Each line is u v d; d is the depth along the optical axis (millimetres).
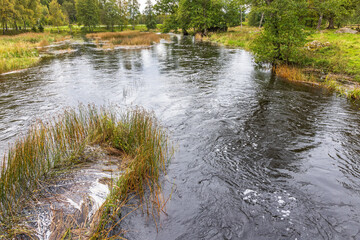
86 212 3568
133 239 3328
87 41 42969
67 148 5266
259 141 6527
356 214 3936
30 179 4172
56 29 72750
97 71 16141
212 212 3955
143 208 3932
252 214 3926
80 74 15242
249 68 16844
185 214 3891
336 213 3953
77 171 4625
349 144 6336
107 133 6027
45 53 25953
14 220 3277
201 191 4477
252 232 3572
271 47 14977
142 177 4645
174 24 56938
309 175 5020
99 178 4453
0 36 47094
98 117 6500
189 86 12258
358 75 12750
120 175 4523
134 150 5402
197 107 9195
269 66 17219
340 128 7336
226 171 5137
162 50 27562
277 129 7285
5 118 8094
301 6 14555
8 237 3002
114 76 14617
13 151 4461
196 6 46781
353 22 41375
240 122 7812
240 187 4617
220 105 9445
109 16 80938
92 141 5738
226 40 34656
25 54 22719
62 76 14672
